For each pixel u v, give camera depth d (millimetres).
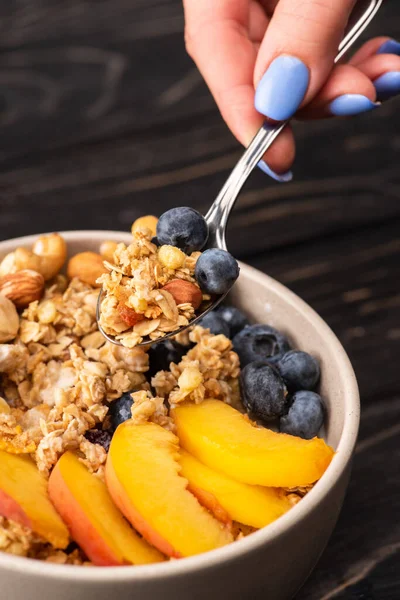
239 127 524
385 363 553
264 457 417
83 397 443
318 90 489
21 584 381
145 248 445
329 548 479
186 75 705
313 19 472
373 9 506
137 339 432
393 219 622
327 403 456
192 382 439
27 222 617
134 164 652
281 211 625
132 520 401
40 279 478
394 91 517
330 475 404
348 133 674
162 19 742
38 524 396
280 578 403
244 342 474
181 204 630
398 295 584
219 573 380
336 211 626
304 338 471
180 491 407
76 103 685
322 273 594
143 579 374
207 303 451
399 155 660
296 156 659
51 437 424
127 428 423
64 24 736
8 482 407
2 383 460
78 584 374
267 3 568
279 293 476
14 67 707
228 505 415
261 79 479
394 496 498
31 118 675
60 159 652
